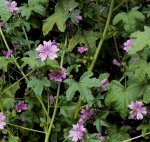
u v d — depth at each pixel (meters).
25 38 0.72
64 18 0.65
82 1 0.69
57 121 0.62
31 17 0.70
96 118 0.62
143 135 0.59
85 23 0.70
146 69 0.57
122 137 0.62
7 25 0.65
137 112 0.58
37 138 0.65
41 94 0.61
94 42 0.66
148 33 0.55
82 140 0.57
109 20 0.63
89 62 0.65
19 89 0.68
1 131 0.61
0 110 0.62
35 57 0.58
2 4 0.62
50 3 0.71
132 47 0.55
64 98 0.61
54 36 0.72
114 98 0.60
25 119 0.63
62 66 0.63
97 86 0.56
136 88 0.60
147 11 0.69
